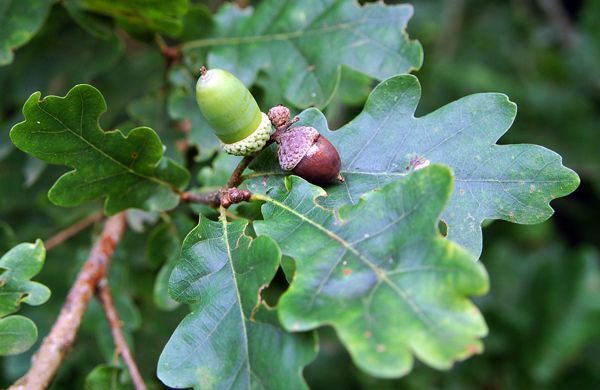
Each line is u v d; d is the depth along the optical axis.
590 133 0.43
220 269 0.16
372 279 0.13
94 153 0.18
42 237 0.29
